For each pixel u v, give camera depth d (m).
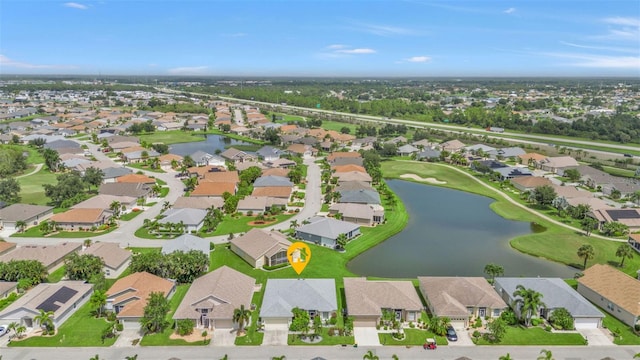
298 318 69.44
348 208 126.31
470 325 72.12
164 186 159.00
